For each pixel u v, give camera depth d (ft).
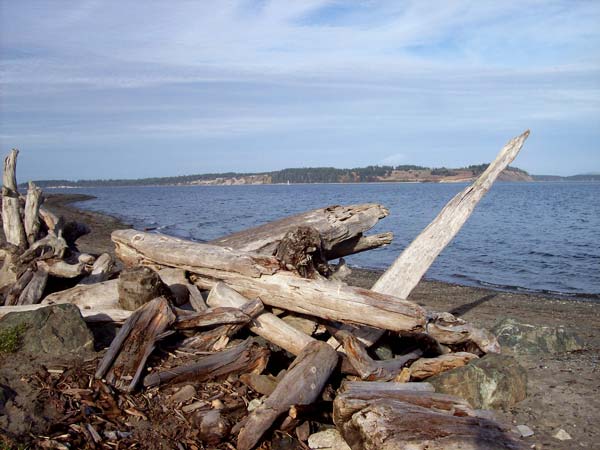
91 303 21.50
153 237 23.77
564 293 46.65
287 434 15.44
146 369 16.57
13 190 26.61
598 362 23.03
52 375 15.94
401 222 126.11
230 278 20.57
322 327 20.47
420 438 13.37
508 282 53.21
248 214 157.38
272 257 19.77
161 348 17.71
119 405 15.23
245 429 14.60
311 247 19.54
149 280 19.57
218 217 144.15
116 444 13.84
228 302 19.38
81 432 13.92
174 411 15.40
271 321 19.19
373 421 13.84
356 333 19.48
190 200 269.44
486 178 24.26
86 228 31.81
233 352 17.48
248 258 19.98
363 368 17.38
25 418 13.84
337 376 17.97
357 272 57.72
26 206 26.94
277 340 18.89
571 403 18.58
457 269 61.87
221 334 18.52
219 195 357.61
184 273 22.47
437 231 23.34
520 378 18.92
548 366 22.47
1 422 13.52
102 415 14.75
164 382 16.28
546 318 34.40
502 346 24.82
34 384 15.38
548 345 24.85
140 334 16.89
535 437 16.26
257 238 24.06
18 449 12.84
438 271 60.54
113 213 155.94
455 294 44.45
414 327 17.40
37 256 24.39
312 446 15.14
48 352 17.20
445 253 75.15
